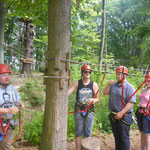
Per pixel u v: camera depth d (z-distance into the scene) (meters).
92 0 5.15
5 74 2.20
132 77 6.92
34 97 6.34
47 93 2.28
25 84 7.02
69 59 2.21
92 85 2.97
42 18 4.85
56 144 2.24
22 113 4.86
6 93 2.23
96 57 8.53
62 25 2.15
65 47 2.20
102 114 4.95
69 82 2.32
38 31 13.80
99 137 4.13
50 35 2.20
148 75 2.93
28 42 8.96
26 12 4.97
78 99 2.96
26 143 3.57
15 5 4.72
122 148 2.77
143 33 9.27
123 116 2.73
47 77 2.13
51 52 2.19
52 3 2.17
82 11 5.22
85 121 2.92
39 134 3.63
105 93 3.12
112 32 26.05
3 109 2.03
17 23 13.98
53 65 2.18
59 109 2.22
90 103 2.87
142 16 20.55
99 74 6.49
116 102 2.82
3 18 4.36
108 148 3.58
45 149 2.28
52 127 2.23
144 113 2.94
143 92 3.13
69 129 3.98
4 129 2.14
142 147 3.18
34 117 4.68
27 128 3.89
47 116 2.27
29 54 8.96
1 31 4.24
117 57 24.06
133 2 22.05
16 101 2.39
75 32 6.07
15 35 14.28
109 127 4.57
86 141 2.32
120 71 2.75
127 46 27.22
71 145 3.60
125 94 2.75
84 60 8.00
